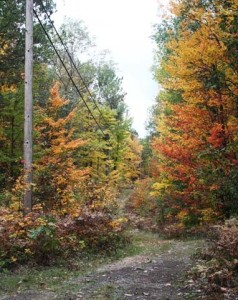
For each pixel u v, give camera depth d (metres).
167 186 21.73
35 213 11.30
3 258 9.57
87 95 35.19
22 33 19.77
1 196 15.19
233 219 10.85
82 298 6.90
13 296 7.21
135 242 17.16
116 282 8.27
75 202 14.43
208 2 14.04
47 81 29.34
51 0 21.94
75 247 11.52
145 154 59.31
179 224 21.19
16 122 18.34
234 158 13.52
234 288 6.79
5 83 19.88
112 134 40.94
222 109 14.29
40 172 16.58
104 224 13.98
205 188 15.86
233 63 12.38
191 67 13.27
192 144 15.40
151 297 6.88
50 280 8.45
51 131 21.91
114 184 34.16
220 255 8.78
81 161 32.38
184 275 8.55
